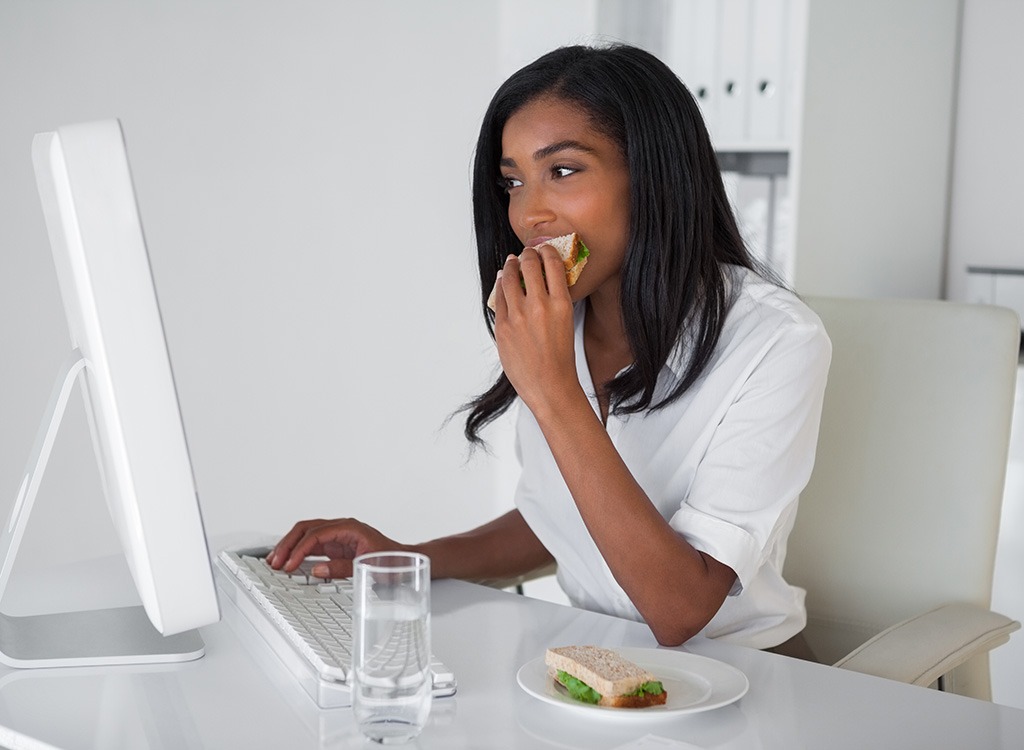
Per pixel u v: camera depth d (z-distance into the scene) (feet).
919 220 9.00
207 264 10.11
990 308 4.74
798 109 7.98
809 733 2.82
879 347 4.90
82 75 9.38
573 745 2.72
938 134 9.02
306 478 10.83
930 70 8.86
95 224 2.47
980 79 8.98
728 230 4.38
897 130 8.71
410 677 2.68
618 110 4.00
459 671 3.24
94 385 2.86
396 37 10.77
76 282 2.64
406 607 2.68
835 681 3.21
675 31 8.95
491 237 4.54
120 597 3.98
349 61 10.61
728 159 9.02
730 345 4.17
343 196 10.73
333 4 10.45
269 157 10.33
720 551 3.75
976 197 9.09
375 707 2.68
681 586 3.60
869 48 8.38
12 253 9.23
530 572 4.91
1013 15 8.77
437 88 11.03
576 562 4.53
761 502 3.93
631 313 4.13
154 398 2.56
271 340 10.52
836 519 4.94
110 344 2.51
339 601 3.67
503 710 2.94
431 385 11.40
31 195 9.25
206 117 9.98
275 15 10.21
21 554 9.37
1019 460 7.66
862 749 2.73
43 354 9.42
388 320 11.10
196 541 2.64
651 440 4.31
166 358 2.56
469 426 4.83
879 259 8.73
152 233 9.83
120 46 9.52
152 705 2.97
